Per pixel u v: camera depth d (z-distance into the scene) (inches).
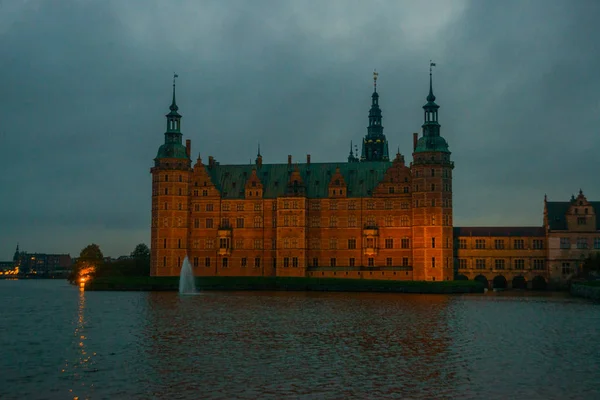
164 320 3442.4
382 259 6294.3
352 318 3516.2
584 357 2436.0
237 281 5999.0
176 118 6525.6
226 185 6614.2
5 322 3452.3
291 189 6323.8
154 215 6407.5
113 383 2047.2
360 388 1998.0
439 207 5994.1
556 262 6186.0
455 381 2080.5
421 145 6112.2
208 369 2228.1
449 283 5634.8
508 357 2434.8
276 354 2479.1
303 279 5954.7
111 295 5438.0
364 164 6594.5
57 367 2260.1
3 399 1879.9
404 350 2568.9
